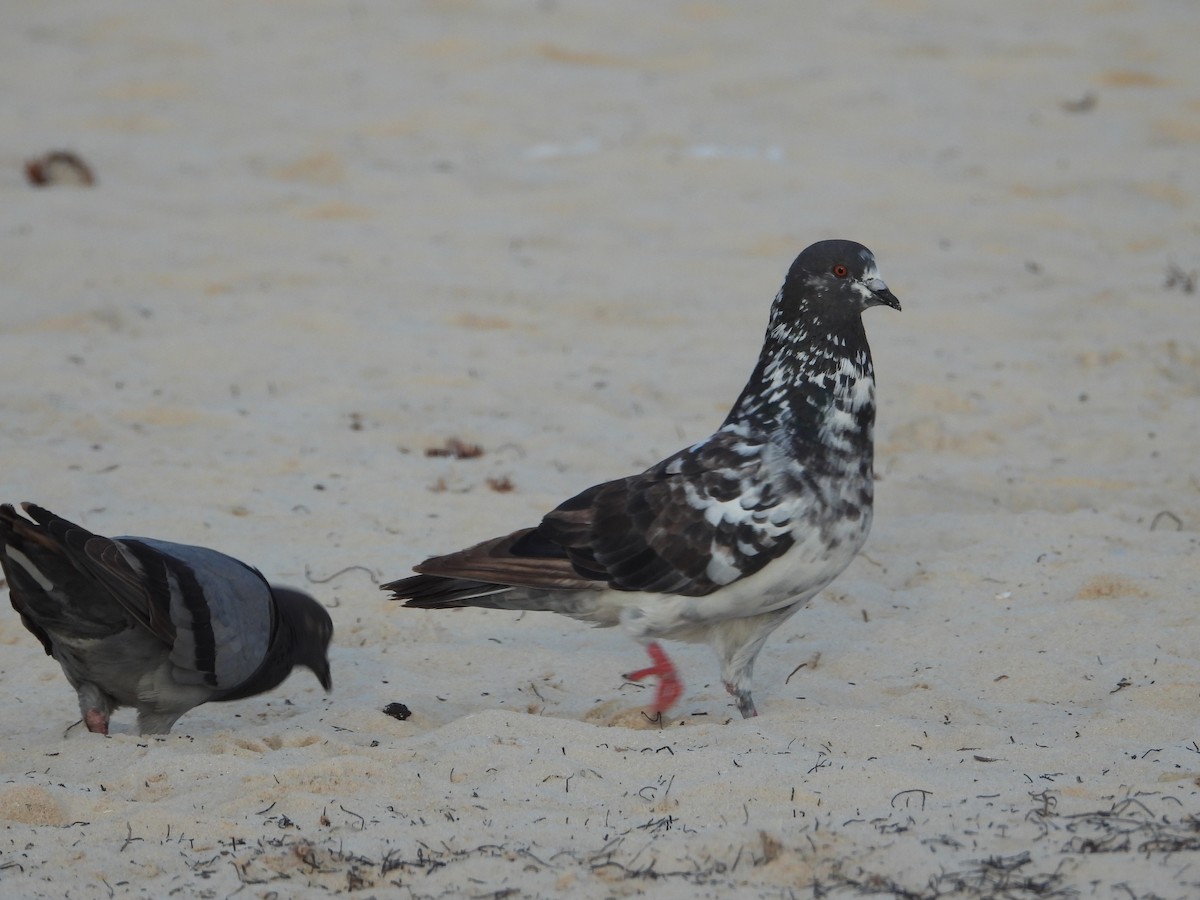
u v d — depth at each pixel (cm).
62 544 865
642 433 1576
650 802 799
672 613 957
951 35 3431
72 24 3553
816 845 721
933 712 977
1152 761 838
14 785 802
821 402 962
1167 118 2791
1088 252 2198
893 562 1269
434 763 856
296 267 2067
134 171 2531
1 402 1573
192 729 1002
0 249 2095
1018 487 1445
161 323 1855
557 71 3159
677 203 2405
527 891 695
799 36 3416
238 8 3644
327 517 1336
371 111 2888
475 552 971
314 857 733
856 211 2353
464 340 1841
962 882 675
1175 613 1122
